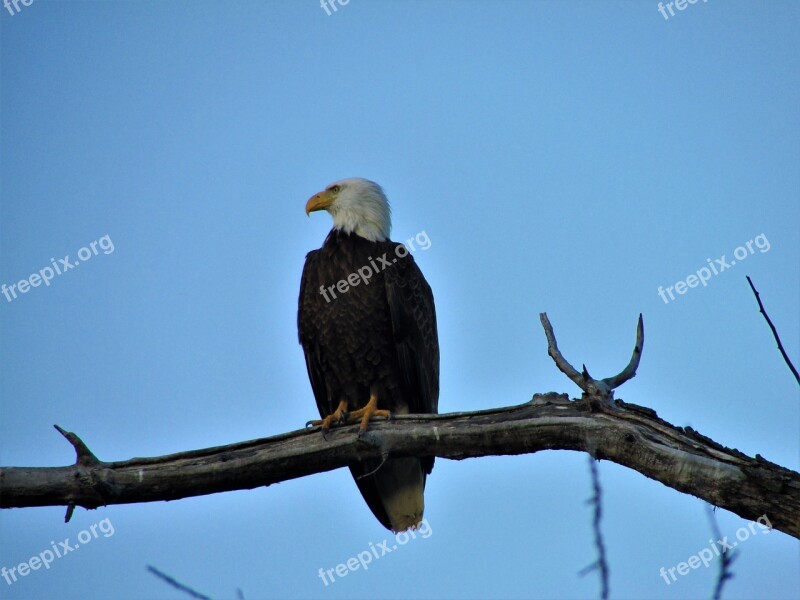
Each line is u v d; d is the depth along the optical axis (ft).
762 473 28.45
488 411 34.68
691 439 30.91
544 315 35.06
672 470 30.14
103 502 34.63
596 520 25.58
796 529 28.12
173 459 35.17
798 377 26.48
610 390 32.94
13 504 34.06
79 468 34.22
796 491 28.12
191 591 26.55
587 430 32.01
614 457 31.68
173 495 35.17
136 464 34.86
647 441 30.73
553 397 34.09
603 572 24.99
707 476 29.45
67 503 34.47
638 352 33.73
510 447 33.94
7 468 33.94
